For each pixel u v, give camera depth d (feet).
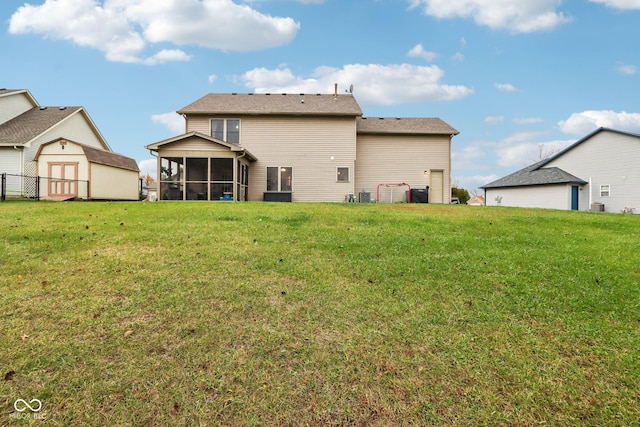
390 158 63.67
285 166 59.93
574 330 9.26
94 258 14.48
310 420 6.35
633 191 61.62
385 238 18.92
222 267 13.65
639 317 9.98
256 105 61.00
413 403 6.75
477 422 6.32
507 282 12.53
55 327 9.08
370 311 10.25
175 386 7.09
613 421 6.32
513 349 8.40
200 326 9.27
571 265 14.42
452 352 8.28
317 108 60.34
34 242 16.67
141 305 10.37
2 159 57.41
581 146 71.56
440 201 63.67
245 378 7.36
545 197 74.08
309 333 9.04
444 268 13.94
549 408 6.63
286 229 21.12
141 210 28.60
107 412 6.44
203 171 57.77
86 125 74.69
